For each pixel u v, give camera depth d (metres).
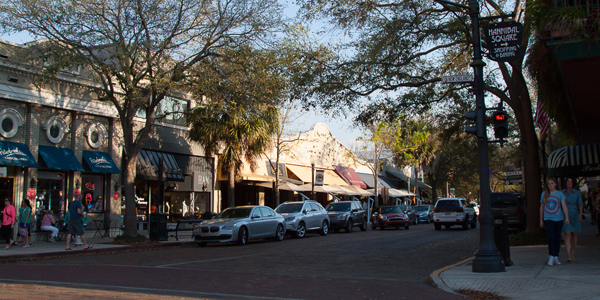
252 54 19.47
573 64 10.23
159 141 26.77
